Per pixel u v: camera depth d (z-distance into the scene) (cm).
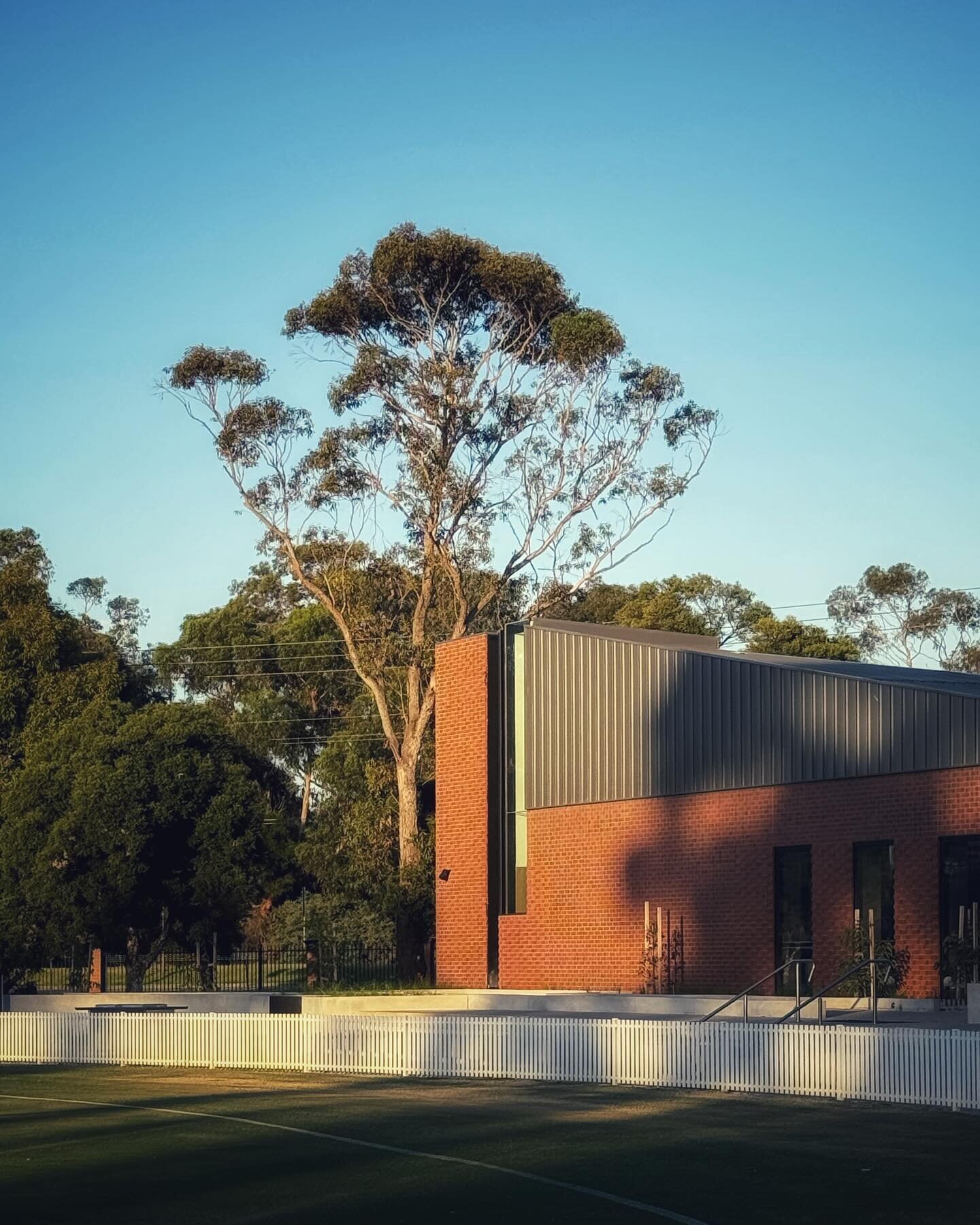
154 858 4700
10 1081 2655
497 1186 1538
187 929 4919
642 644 3703
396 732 5659
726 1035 2247
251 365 5278
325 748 7050
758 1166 1622
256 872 4772
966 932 2962
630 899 3669
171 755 4709
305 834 6456
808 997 3044
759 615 8794
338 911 5231
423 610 5266
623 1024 2373
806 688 3316
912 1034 2041
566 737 3881
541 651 3975
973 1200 1424
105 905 4575
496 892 4038
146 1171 1655
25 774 4778
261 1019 2786
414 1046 2597
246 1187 1555
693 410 5419
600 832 3762
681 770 3578
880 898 3136
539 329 5453
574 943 3800
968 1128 1838
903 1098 2041
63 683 5609
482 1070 2523
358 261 5391
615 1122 1970
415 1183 1564
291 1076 2631
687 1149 1739
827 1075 2127
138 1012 3177
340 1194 1505
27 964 4762
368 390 5359
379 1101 2242
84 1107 2238
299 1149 1800
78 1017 3011
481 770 4084
